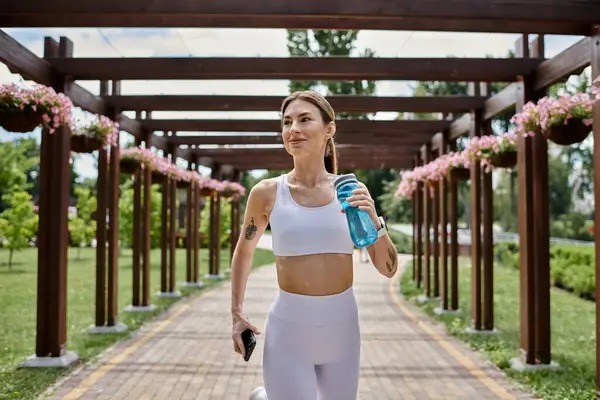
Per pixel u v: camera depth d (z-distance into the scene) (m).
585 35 4.12
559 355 5.59
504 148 5.86
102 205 6.57
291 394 1.82
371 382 4.72
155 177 9.35
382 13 3.74
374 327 7.25
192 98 6.82
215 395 4.33
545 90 5.20
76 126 5.21
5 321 7.31
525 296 5.12
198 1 3.71
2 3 3.71
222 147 12.66
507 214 24.44
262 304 9.17
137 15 3.78
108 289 6.67
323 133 1.96
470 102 6.89
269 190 1.97
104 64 5.19
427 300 9.55
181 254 21.67
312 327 1.84
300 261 1.87
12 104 4.10
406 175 10.38
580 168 23.77
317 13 3.73
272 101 6.82
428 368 5.17
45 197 5.11
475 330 6.71
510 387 4.55
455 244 8.20
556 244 15.91
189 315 8.02
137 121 8.17
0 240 23.44
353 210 1.81
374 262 1.97
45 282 5.07
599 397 3.99
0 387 4.32
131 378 4.76
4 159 17.12
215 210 13.25
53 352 5.02
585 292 10.47
